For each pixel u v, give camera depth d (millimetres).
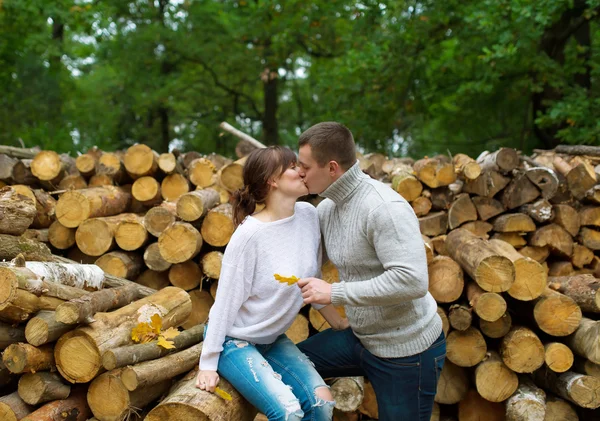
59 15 9164
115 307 2881
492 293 3166
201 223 3762
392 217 2109
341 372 2580
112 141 14711
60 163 4527
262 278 2285
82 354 2375
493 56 7594
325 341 2570
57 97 11906
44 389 2363
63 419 2398
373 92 10367
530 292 3230
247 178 2377
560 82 8555
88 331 2387
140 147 4422
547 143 9812
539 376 3453
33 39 10312
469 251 3396
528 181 4164
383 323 2268
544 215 4086
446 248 3871
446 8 9656
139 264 3895
